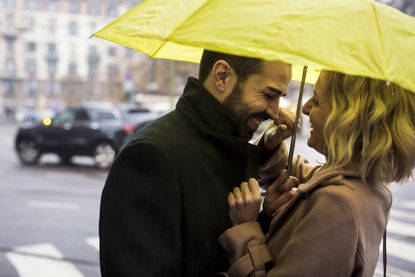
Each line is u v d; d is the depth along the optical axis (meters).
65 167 14.72
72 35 72.62
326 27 1.40
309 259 1.47
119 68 73.19
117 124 13.75
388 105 1.50
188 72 44.91
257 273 1.56
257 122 1.74
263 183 2.12
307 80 2.20
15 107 71.81
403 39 1.46
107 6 73.00
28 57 71.94
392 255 5.87
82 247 6.43
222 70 1.68
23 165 15.25
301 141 22.30
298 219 1.58
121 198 1.57
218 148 1.71
